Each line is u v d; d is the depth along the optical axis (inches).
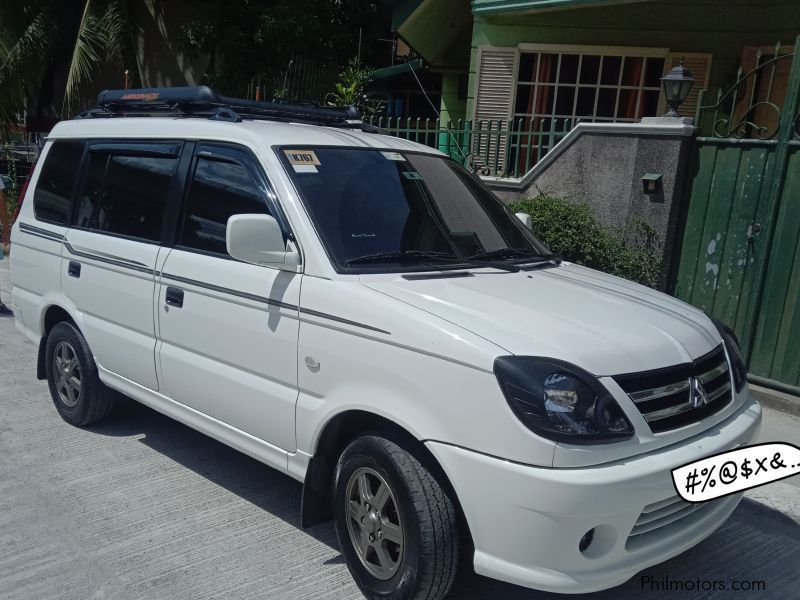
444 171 173.3
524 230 180.4
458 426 112.6
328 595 133.6
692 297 261.6
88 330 190.5
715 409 126.2
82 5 653.9
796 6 357.4
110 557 143.3
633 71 399.5
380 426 129.4
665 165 258.5
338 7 599.2
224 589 134.2
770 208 235.0
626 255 260.8
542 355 111.1
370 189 151.6
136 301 173.0
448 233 154.9
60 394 209.8
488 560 111.8
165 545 148.5
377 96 651.5
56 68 682.2
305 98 521.7
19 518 156.8
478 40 418.3
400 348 119.8
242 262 147.5
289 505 167.5
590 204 285.7
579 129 285.6
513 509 107.4
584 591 109.7
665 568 147.3
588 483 104.5
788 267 233.1
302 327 134.9
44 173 214.5
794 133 228.8
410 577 119.1
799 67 225.9
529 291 137.7
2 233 332.5
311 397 135.0
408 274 138.0
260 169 149.0
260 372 144.3
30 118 700.7
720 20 378.0
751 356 244.7
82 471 180.4
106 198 188.1
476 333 115.0
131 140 184.1
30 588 132.6
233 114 163.9
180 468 184.1
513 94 415.5
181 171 166.6
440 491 118.0
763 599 137.9
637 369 114.9
